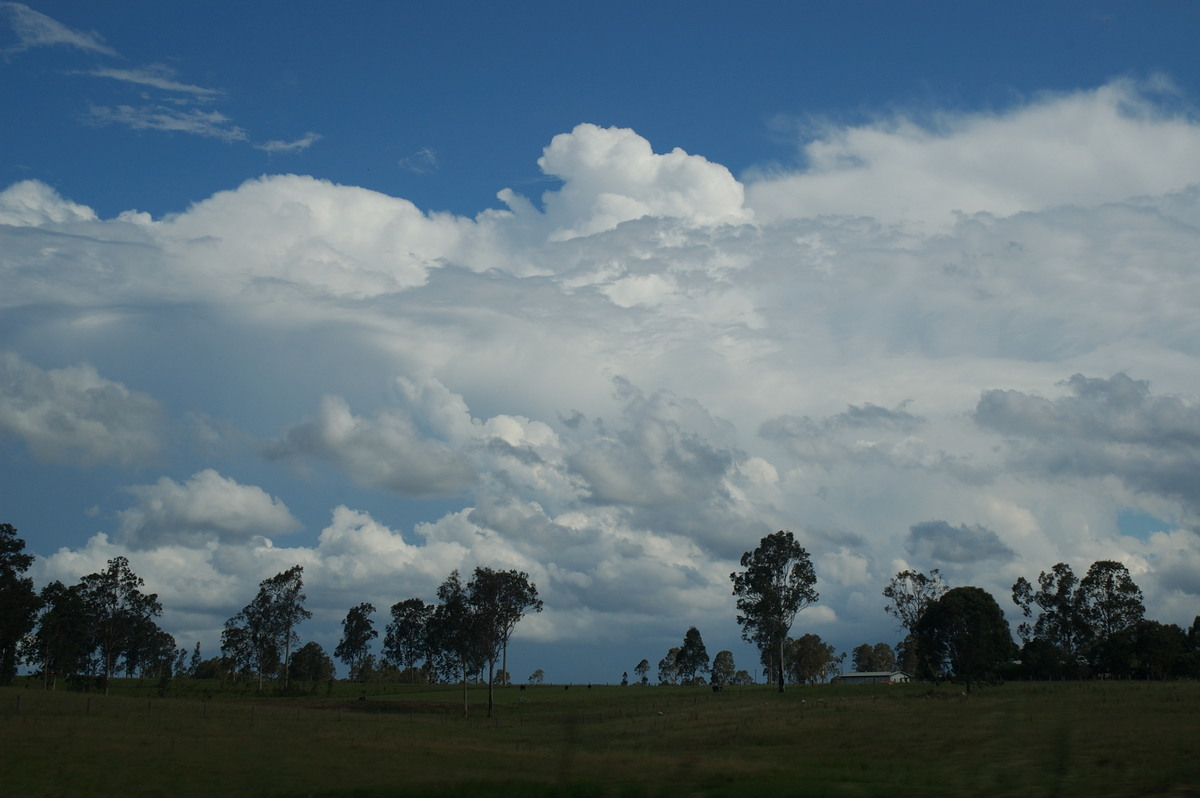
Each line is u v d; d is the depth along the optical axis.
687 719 69.75
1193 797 21.91
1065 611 117.75
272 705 95.69
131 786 32.47
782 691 108.25
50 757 38.72
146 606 116.19
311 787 31.58
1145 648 107.81
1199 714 47.16
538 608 100.56
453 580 100.31
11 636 101.62
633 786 25.84
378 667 189.88
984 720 49.22
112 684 142.62
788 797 23.66
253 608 134.38
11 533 102.44
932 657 92.88
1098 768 27.78
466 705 102.38
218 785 32.69
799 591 112.88
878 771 31.05
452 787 27.34
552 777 31.17
